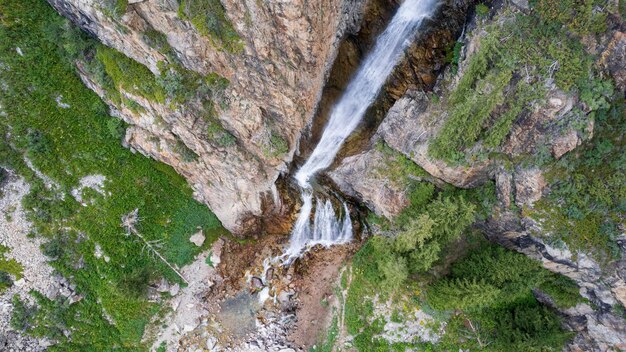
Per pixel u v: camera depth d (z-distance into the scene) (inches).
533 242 965.8
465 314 1128.2
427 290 1112.8
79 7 953.5
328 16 965.8
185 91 1047.6
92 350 1210.0
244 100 1075.3
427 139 977.5
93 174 1221.1
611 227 867.4
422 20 1050.7
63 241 1192.8
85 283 1212.5
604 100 798.5
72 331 1195.3
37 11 1098.7
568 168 871.7
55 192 1184.8
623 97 821.2
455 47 985.5
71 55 1111.6
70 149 1195.9
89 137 1211.2
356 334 1200.2
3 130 1126.4
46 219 1173.7
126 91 1082.7
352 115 1171.9
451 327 1130.7
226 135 1123.9
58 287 1182.3
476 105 850.1
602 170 863.7
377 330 1184.2
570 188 880.3
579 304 990.4
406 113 1009.5
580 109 818.2
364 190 1159.0
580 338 1024.9
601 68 800.3
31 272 1160.2
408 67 1077.1
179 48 989.2
